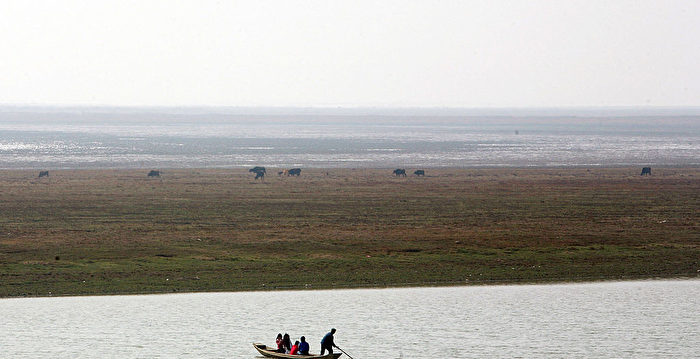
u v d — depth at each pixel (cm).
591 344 12762
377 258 18388
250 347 12606
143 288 15862
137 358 11944
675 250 19325
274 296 15412
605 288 16138
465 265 17912
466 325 13688
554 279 16888
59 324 13512
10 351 12069
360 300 15188
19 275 16588
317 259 18250
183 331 13238
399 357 12225
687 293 15812
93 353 12056
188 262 17825
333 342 12550
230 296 15450
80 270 17000
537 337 13138
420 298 15362
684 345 12812
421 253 18912
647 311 14575
